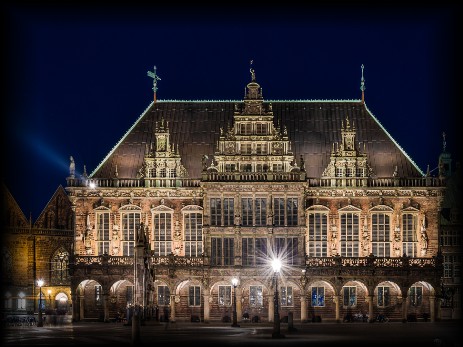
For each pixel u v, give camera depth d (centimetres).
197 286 11300
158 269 10944
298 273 10900
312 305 11231
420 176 11681
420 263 10962
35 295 13425
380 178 11469
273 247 11038
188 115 12369
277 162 11388
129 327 9125
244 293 11269
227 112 12388
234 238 11075
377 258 10925
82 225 11531
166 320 10719
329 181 11456
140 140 12138
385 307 11212
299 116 12269
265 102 12406
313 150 11900
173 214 11494
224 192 11138
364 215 11412
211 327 9231
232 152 11406
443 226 13050
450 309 12575
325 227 11412
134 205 11506
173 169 11606
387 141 12006
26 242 13475
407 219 11425
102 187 11519
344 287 11256
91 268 11062
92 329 8638
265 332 7881
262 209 11131
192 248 11462
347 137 11600
